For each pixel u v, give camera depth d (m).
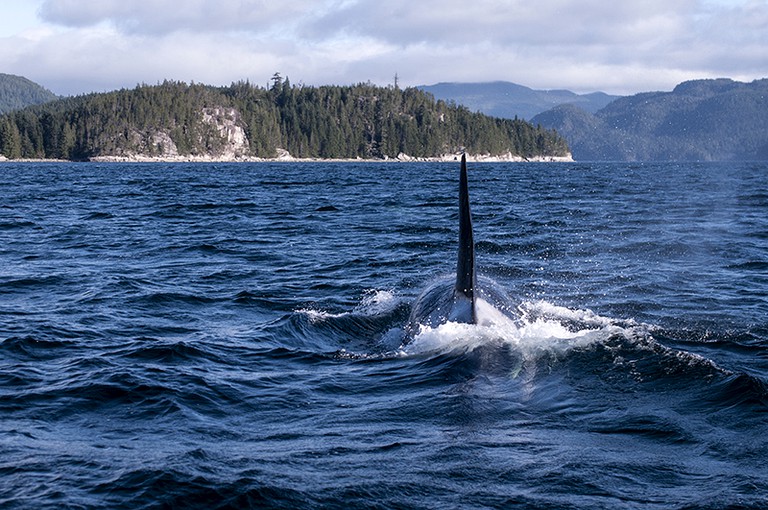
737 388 8.84
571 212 36.09
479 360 10.04
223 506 6.37
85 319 13.50
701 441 7.64
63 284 16.89
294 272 18.72
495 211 36.69
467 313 11.15
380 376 9.97
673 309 14.30
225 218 33.84
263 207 40.44
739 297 15.41
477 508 6.32
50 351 11.30
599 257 21.20
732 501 6.38
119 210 38.47
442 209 38.31
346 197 49.25
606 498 6.47
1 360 10.73
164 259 21.06
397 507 6.34
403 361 10.55
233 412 8.69
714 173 98.12
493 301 11.98
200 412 8.65
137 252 22.50
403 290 16.20
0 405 8.80
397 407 8.76
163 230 28.66
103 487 6.63
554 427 8.07
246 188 62.81
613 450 7.46
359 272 18.67
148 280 17.50
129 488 6.61
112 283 16.92
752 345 11.56
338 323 13.09
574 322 12.41
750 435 7.76
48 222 31.47
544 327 11.43
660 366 9.68
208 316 13.95
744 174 93.69
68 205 41.97
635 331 11.49
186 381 9.70
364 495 6.52
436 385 9.43
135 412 8.62
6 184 68.81
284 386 9.64
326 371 10.34
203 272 18.75
